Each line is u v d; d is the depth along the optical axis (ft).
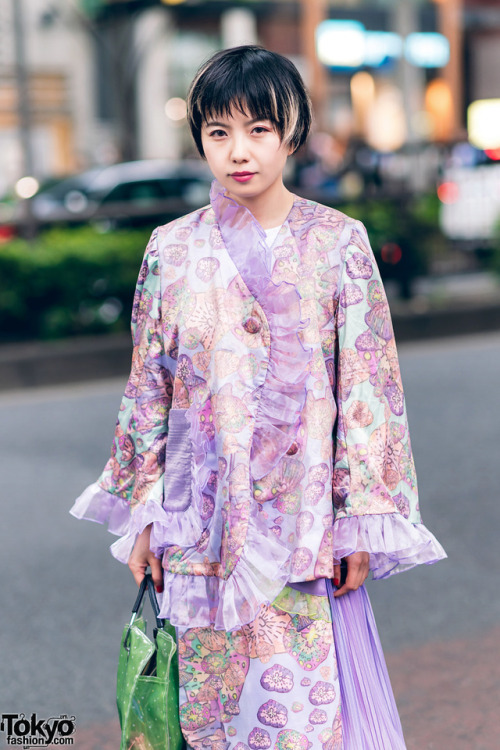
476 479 23.58
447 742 12.72
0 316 40.60
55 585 18.38
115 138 84.02
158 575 9.07
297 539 8.38
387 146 78.07
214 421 8.46
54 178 57.16
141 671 8.63
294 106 8.20
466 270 51.47
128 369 38.73
